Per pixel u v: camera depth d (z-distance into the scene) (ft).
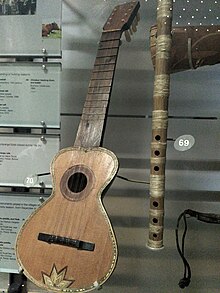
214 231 4.02
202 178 4.01
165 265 4.10
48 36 3.92
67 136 4.16
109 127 4.13
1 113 3.99
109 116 4.13
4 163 4.03
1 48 3.96
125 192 4.13
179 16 3.84
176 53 3.28
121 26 3.54
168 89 3.08
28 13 3.92
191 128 4.00
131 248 4.15
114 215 4.15
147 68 4.04
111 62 3.46
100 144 3.36
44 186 3.97
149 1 4.00
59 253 3.20
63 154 3.43
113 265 3.07
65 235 3.22
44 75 3.95
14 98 3.98
